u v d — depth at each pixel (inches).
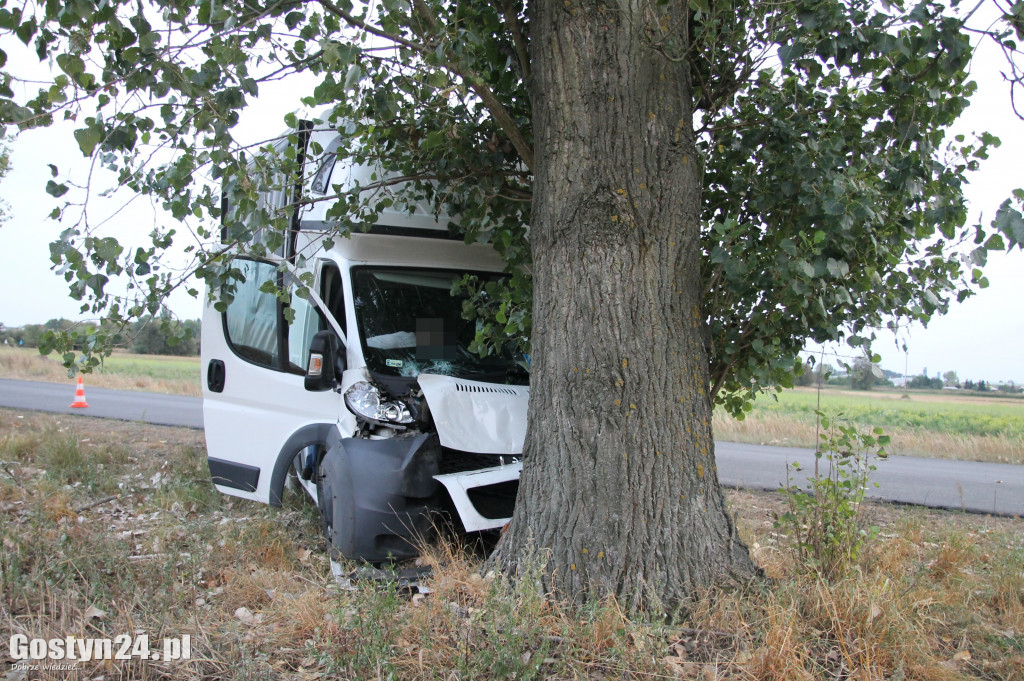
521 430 193.9
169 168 156.9
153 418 534.9
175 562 174.4
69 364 159.6
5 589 153.9
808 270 148.9
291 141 204.4
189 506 252.2
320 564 190.2
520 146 177.0
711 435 163.5
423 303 217.9
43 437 355.6
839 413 184.2
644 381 152.8
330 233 195.9
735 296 183.6
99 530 201.0
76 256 146.4
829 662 133.1
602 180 154.8
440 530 185.6
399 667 129.7
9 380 987.9
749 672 126.6
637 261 154.8
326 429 205.6
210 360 265.3
